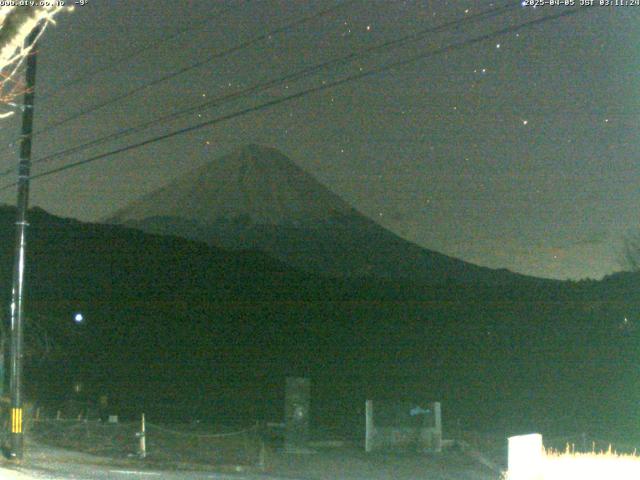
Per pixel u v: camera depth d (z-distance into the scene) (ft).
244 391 164.04
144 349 201.67
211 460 70.44
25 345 159.74
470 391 165.58
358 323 256.52
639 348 182.70
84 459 68.95
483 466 69.82
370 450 79.92
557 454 64.39
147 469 65.05
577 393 153.48
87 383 151.94
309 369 199.41
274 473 64.28
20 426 67.15
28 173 68.39
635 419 121.80
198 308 266.16
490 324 226.99
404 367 199.82
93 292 258.37
